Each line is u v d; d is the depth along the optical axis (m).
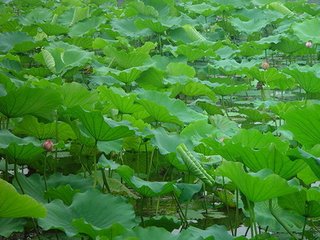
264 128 5.91
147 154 4.81
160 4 10.67
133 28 9.52
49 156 4.68
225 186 4.19
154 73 6.25
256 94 7.81
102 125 3.77
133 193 4.58
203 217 4.26
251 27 10.38
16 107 4.00
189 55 8.04
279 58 9.92
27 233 3.89
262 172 3.23
